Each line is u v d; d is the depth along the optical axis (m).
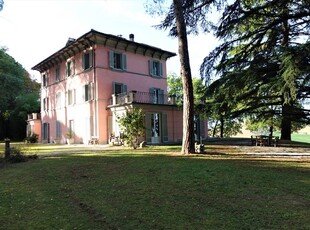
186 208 4.39
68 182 6.55
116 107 20.78
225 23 11.51
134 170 7.62
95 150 14.66
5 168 9.13
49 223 3.89
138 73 24.69
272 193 5.07
